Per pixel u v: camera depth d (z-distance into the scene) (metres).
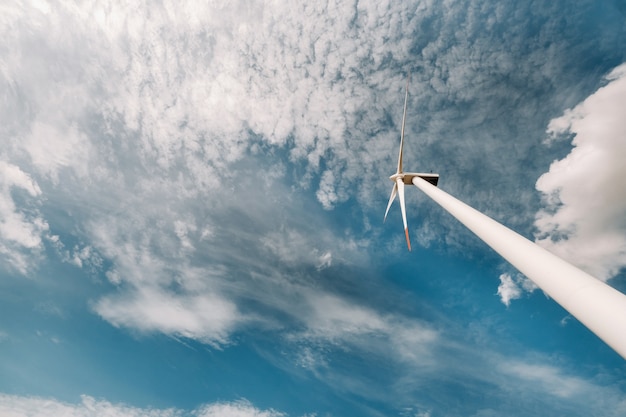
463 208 15.08
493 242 11.95
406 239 25.61
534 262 9.67
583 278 8.18
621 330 6.61
